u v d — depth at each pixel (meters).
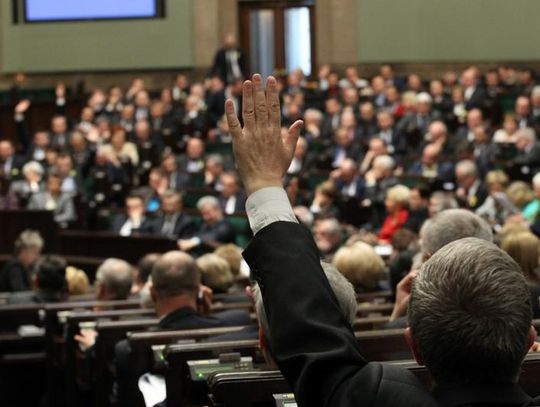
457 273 1.82
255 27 26.55
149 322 5.93
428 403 1.78
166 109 21.83
